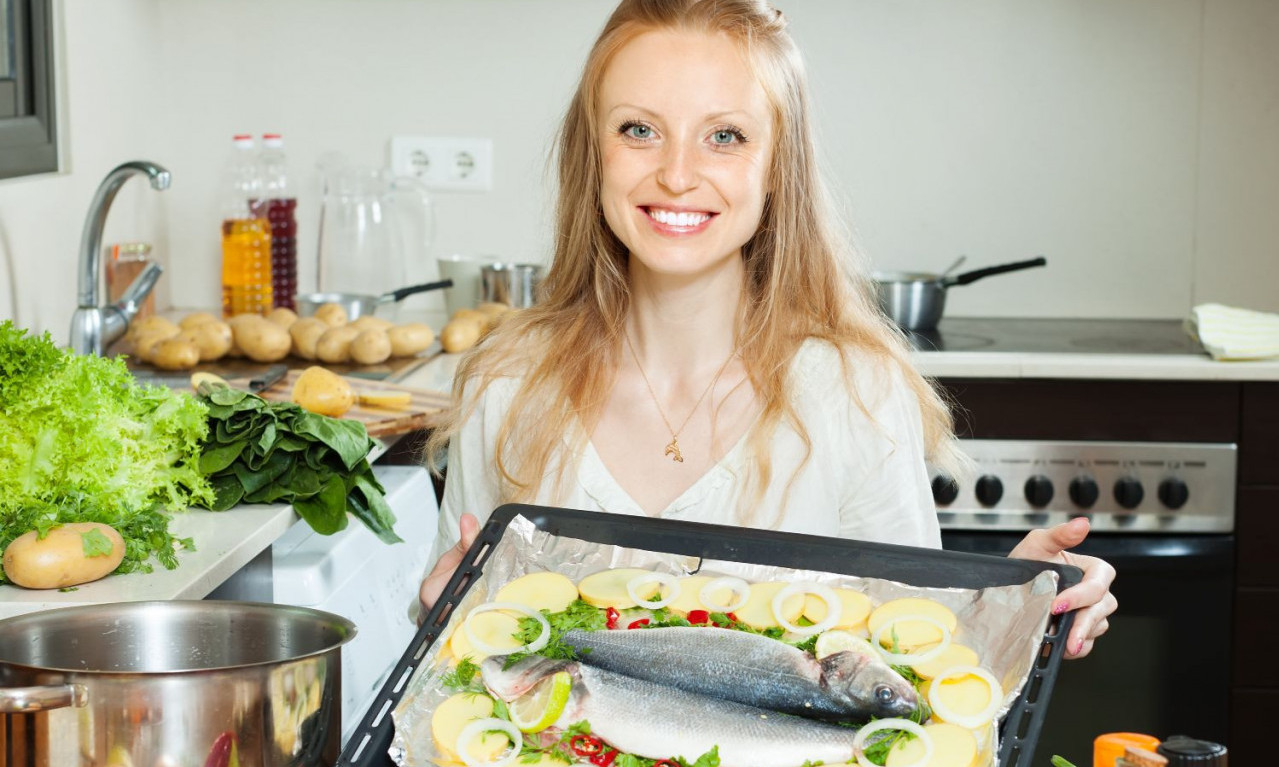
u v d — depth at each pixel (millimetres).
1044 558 1119
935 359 2322
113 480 1339
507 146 2875
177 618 1006
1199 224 2828
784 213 1348
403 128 2873
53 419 1315
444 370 2398
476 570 1083
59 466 1324
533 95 2857
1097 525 2359
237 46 2854
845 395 1342
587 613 1049
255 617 1000
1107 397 2344
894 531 1353
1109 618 2350
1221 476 2340
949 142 2830
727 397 1339
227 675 854
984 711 904
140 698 842
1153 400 2340
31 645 971
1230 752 2371
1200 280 2842
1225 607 2352
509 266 2699
